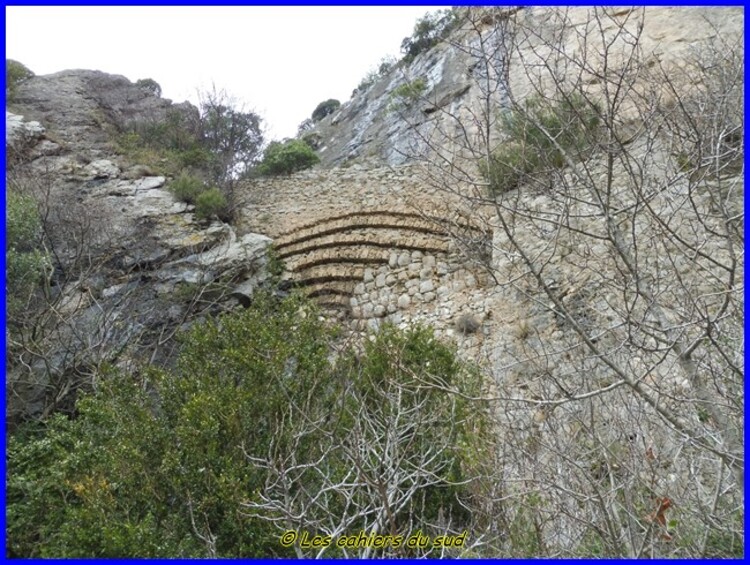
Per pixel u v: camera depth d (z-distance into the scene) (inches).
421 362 240.2
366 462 153.4
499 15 176.2
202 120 638.5
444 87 508.4
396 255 408.2
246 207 511.8
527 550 137.2
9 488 206.8
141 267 397.1
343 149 698.2
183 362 270.8
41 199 401.1
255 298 353.1
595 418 161.3
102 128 595.8
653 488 132.1
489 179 167.9
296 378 233.3
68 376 279.1
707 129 156.8
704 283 200.5
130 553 165.5
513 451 154.0
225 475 186.7
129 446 198.4
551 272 273.6
